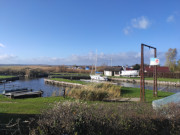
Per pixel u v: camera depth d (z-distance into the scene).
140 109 5.50
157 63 13.04
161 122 4.92
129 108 5.55
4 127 5.20
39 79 54.25
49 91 26.11
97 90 13.30
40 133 4.16
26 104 9.63
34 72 66.31
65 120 4.32
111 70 73.19
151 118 4.80
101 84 18.14
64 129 4.20
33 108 8.31
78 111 4.79
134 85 40.41
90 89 13.56
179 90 31.28
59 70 82.75
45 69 79.56
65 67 88.25
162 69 67.12
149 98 13.40
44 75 67.62
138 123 4.63
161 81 44.25
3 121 5.89
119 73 72.75
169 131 4.96
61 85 38.62
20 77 61.59
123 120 4.57
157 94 15.60
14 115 6.79
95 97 12.60
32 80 50.53
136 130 4.61
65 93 14.59
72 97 13.17
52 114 4.73
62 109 4.92
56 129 4.20
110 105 6.27
